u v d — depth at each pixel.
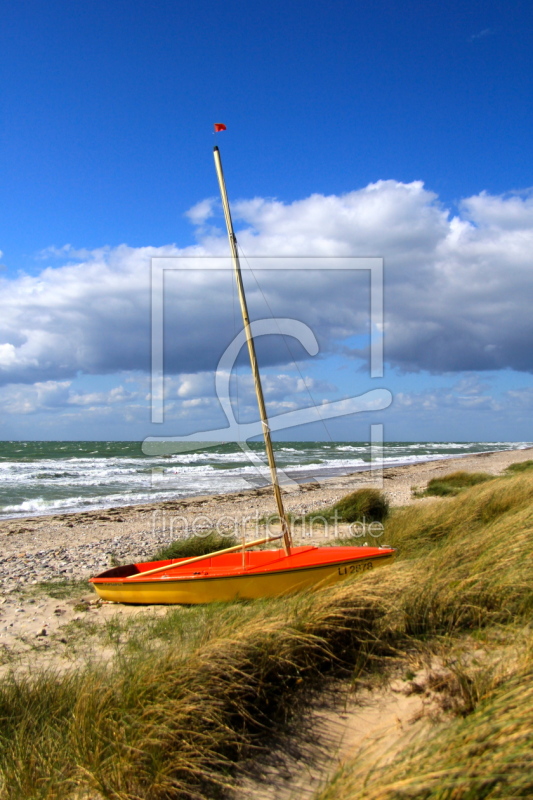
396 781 2.72
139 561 11.41
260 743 3.72
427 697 3.96
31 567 10.97
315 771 3.41
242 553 8.05
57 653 6.16
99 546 13.20
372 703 4.04
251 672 4.18
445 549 6.67
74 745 3.69
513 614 4.95
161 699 3.87
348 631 4.83
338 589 5.39
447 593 5.20
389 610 4.98
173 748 3.54
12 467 37.75
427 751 2.95
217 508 19.42
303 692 4.24
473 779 2.45
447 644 4.62
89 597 8.56
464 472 23.19
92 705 3.97
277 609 5.27
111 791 3.29
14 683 4.64
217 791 3.29
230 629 4.84
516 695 3.20
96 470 35.72
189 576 7.44
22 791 3.42
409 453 62.44
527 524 6.72
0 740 3.92
